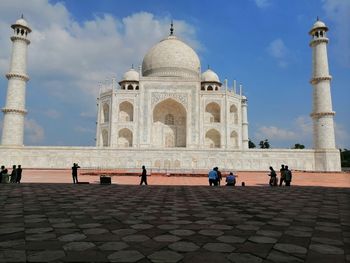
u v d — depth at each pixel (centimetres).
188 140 6694
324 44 5731
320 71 5653
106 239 790
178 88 6862
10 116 5572
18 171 2873
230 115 7300
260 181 3550
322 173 5016
